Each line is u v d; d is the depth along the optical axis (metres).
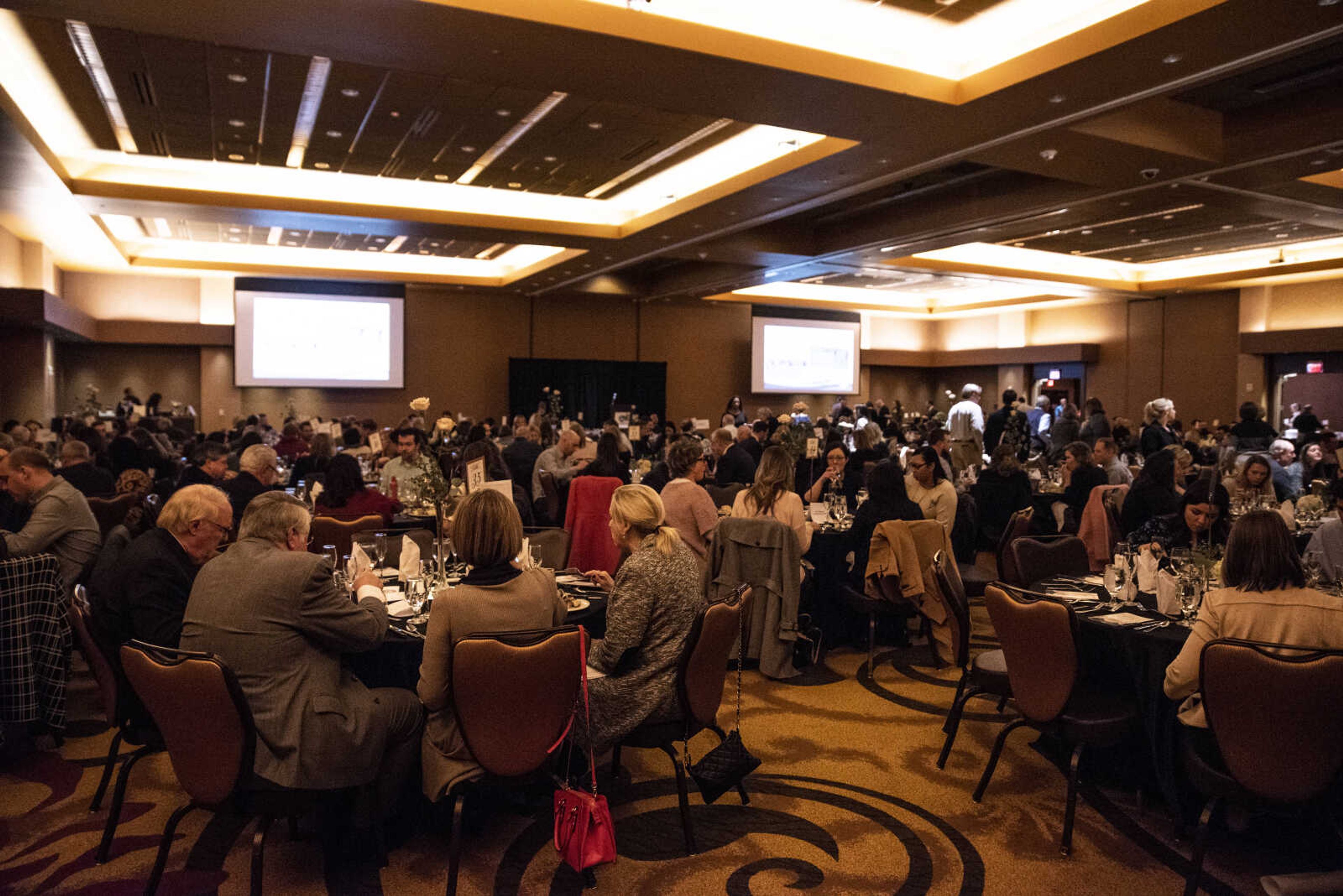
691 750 4.11
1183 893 2.88
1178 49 5.88
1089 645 3.64
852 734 4.30
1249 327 16.88
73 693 4.93
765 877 2.99
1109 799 3.58
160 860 2.77
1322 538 5.07
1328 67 7.29
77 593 3.24
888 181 9.30
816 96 6.77
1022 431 11.35
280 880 2.97
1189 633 3.23
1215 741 2.84
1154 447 9.98
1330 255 14.52
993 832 3.31
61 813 3.45
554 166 10.23
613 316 19.73
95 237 13.02
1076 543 4.77
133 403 14.31
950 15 6.51
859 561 5.38
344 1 5.23
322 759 2.70
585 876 2.89
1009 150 8.16
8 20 6.31
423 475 4.57
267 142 9.27
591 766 2.92
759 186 9.49
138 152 9.65
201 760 2.62
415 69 6.30
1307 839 3.15
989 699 4.81
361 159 9.91
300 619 2.73
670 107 7.06
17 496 4.52
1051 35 6.64
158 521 3.22
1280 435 15.28
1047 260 16.66
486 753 2.75
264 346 16.56
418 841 3.24
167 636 3.04
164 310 16.83
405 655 3.37
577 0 5.59
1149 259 16.47
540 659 2.72
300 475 8.50
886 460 5.48
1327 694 2.52
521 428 10.80
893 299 22.66
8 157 8.29
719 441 8.33
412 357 18.06
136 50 6.84
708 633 3.12
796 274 15.86
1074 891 2.89
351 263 16.97
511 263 17.73
